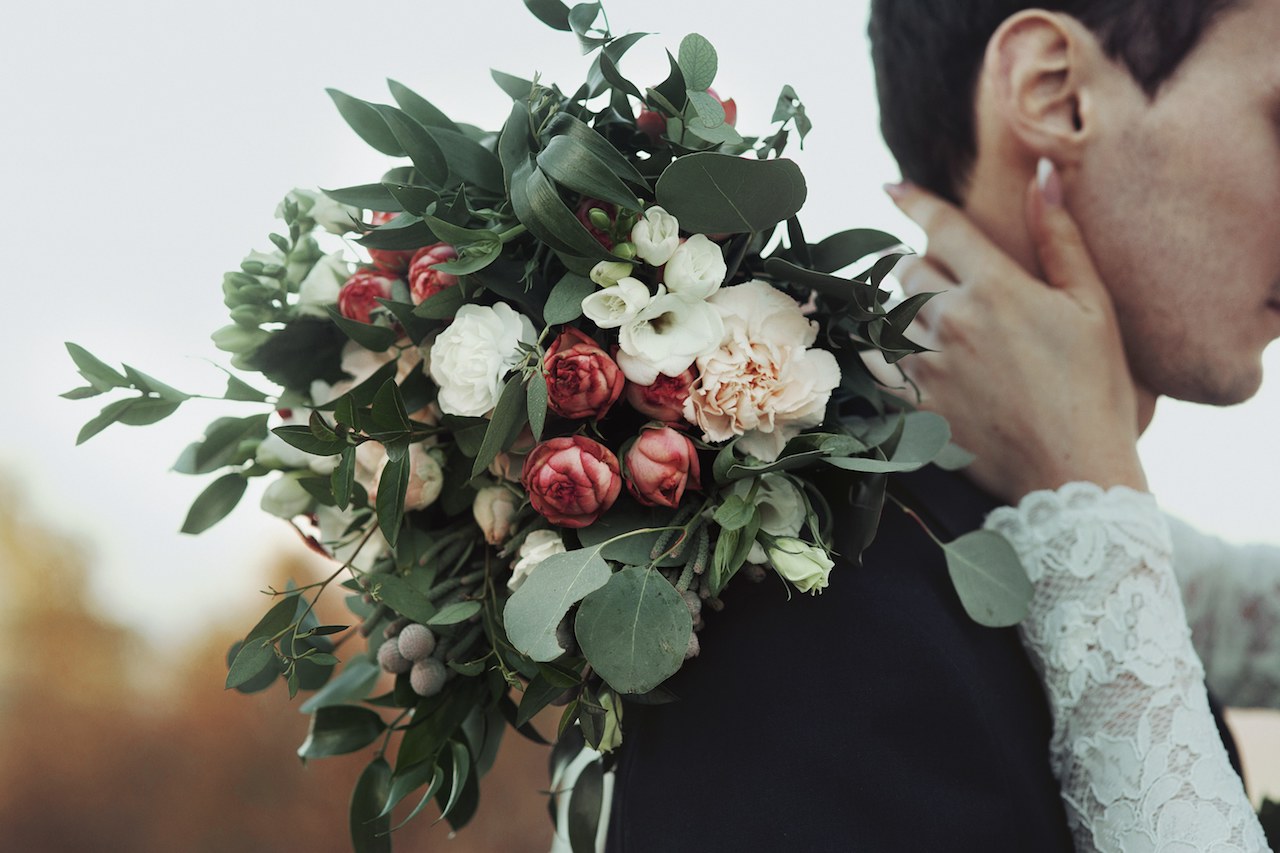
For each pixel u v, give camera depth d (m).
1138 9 0.97
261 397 0.79
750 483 0.65
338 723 0.79
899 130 1.11
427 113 0.75
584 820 0.73
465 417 0.67
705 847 0.64
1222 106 0.97
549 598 0.59
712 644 0.70
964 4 1.02
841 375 0.73
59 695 2.08
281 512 0.80
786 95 0.69
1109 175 1.00
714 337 0.63
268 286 0.77
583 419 0.66
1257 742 1.71
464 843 1.95
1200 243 1.00
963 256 1.02
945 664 0.70
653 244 0.62
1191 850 0.74
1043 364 0.96
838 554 0.71
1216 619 1.34
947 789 0.66
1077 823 0.81
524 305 0.67
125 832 2.03
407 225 0.69
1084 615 0.84
